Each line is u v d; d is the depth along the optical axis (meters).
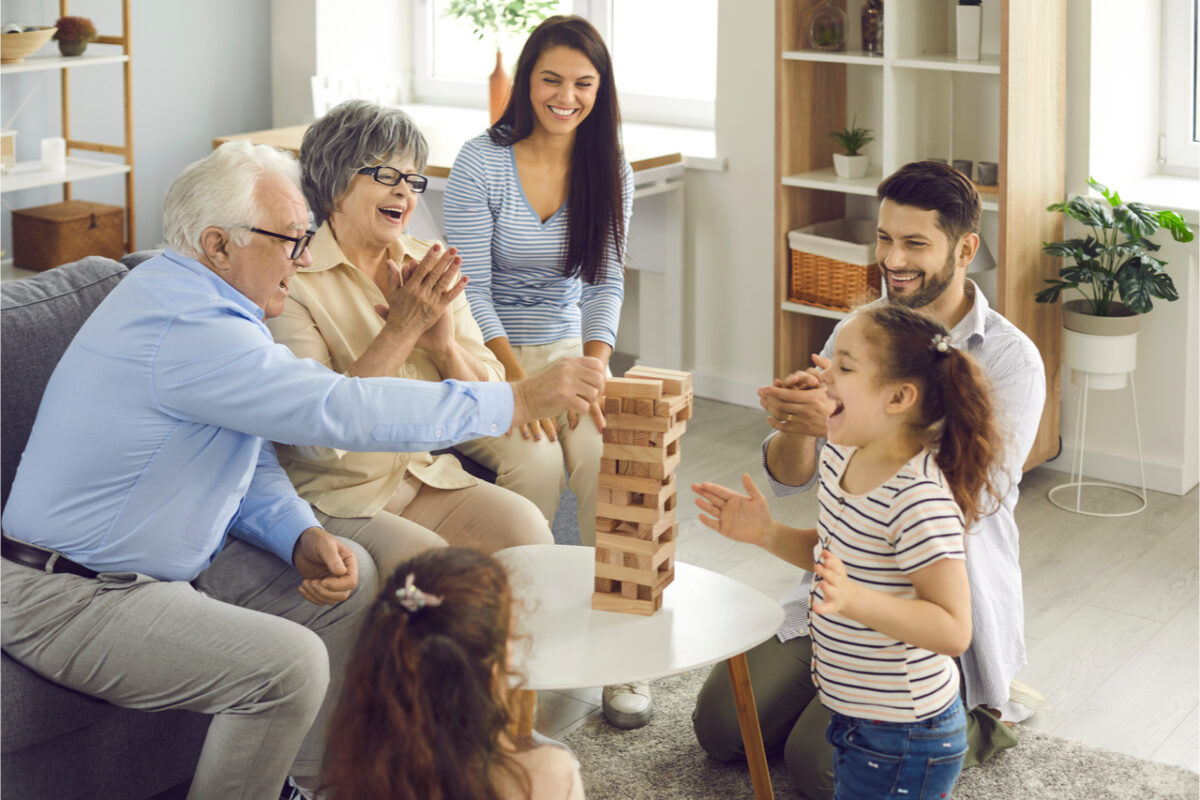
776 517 3.45
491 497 2.45
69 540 1.87
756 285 4.20
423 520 2.44
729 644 1.87
